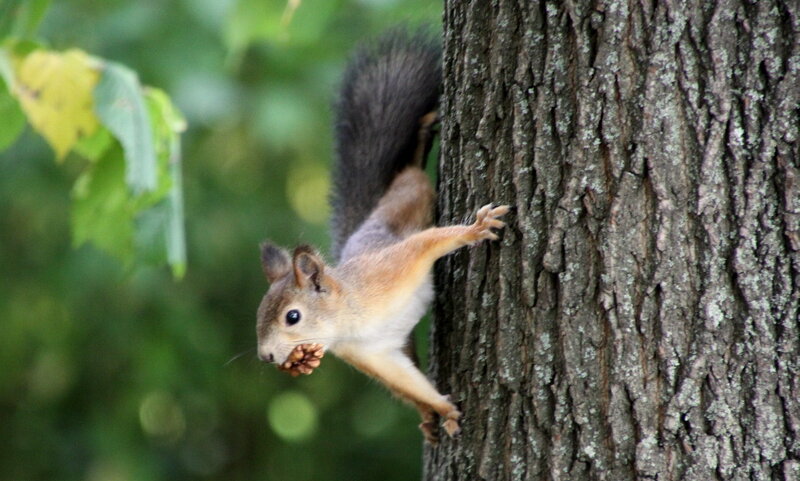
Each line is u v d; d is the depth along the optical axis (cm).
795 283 582
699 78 595
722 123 590
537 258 643
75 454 1573
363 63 980
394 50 962
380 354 805
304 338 795
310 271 807
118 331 1444
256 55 1328
